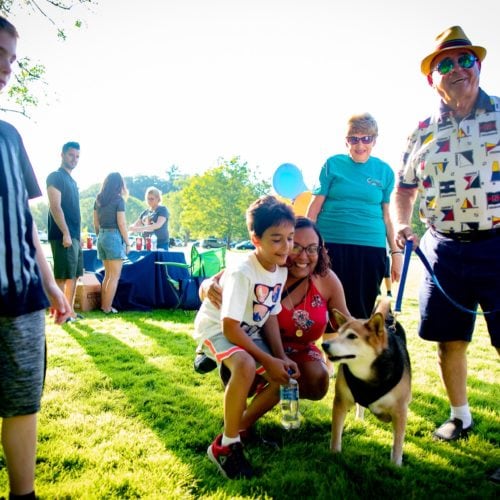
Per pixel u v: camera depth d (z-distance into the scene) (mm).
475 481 2195
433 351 4812
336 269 3615
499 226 2451
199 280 7055
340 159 3688
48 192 5512
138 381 3488
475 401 3266
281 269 2627
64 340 4777
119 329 5434
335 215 3645
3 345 1631
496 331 2455
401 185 2975
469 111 2484
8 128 1776
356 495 2020
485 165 2418
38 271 1779
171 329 5539
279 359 2359
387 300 3260
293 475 2152
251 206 2492
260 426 2748
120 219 6438
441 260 2660
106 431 2598
